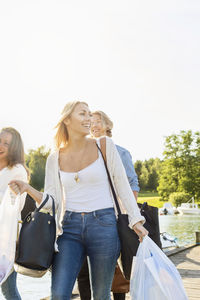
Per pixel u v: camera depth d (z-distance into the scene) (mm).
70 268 2080
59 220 2320
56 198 2318
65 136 2414
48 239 2084
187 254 7535
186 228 19328
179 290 2043
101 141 2322
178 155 50750
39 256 2039
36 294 4961
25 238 2082
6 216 2168
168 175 51250
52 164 2373
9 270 2037
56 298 1974
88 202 2189
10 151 2480
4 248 2115
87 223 2156
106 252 2133
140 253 2113
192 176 49406
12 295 2342
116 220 2236
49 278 6129
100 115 3219
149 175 86062
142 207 2443
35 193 2258
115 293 2701
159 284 2002
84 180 2211
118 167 2287
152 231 2381
